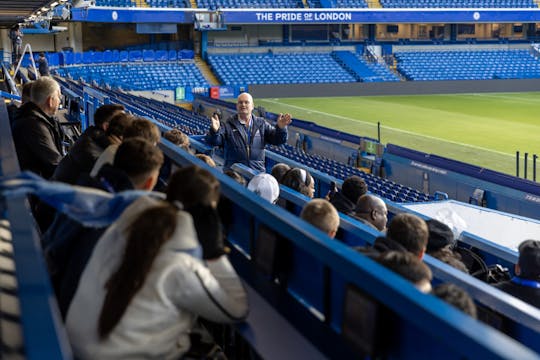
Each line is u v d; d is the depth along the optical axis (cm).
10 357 142
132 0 4144
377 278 181
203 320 304
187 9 4072
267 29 4609
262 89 3994
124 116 411
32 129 477
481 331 147
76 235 257
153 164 261
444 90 4222
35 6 1099
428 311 159
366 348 192
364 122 3047
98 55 3828
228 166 755
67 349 135
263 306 254
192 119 2162
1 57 3177
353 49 4691
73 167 402
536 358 135
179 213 212
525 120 3025
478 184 1505
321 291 242
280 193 478
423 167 1686
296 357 216
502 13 4591
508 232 794
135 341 207
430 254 369
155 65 4081
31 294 148
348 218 409
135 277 202
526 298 364
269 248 261
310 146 2261
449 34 4912
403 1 4688
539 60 4744
